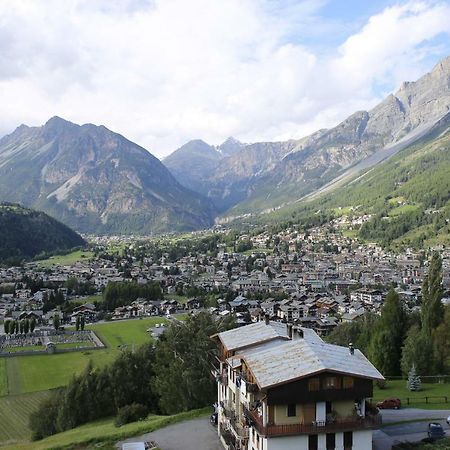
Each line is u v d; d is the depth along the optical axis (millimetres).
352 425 60938
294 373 60656
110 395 110812
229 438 73625
